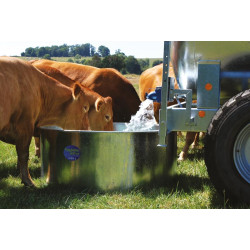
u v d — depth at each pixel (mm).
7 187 4746
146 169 4617
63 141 4652
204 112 4238
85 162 4586
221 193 3852
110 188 4578
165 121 4105
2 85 4344
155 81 8078
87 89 6031
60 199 4340
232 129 3740
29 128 4781
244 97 3764
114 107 8031
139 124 6828
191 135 6520
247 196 3750
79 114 5547
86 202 4215
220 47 4332
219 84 4352
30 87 4770
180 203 4141
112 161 4547
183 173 5430
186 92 4254
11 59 4691
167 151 4781
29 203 4172
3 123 4363
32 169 5809
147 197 4363
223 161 3770
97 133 4527
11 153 6789
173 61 4887
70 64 8164
